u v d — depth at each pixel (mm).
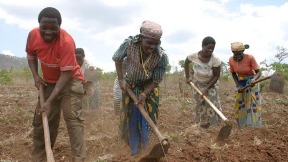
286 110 9586
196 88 6688
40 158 4609
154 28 4355
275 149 5062
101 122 7059
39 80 4496
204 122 6738
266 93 13039
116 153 5168
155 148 4223
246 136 5973
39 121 4516
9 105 8672
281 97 11969
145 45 4445
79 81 4445
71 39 4273
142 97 4684
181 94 11969
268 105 10359
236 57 6969
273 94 12711
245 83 7055
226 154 4816
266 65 14336
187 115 8516
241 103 7105
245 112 7039
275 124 7848
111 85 16312
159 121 7648
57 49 4207
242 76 7074
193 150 4852
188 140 5734
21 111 7922
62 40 4188
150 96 4859
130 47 4637
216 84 6777
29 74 18375
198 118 6809
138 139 4840
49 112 4340
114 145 5570
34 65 4566
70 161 5117
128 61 4746
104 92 12430
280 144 5395
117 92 6195
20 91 12320
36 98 10117
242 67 6965
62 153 5355
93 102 7180
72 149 4395
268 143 5457
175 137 5707
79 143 4383
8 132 6434
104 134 6219
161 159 4516
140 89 4891
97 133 6375
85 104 7125
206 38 6500
